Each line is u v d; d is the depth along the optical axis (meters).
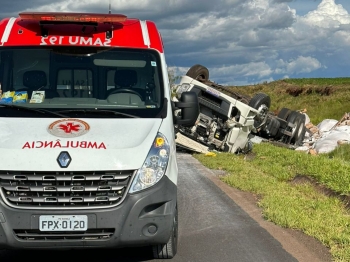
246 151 19.00
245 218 9.00
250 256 6.98
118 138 6.02
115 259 6.80
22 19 7.20
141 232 5.84
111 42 7.14
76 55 7.00
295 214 8.80
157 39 7.32
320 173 12.11
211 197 10.68
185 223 8.69
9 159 5.71
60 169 5.67
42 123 6.20
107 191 5.77
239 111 18.08
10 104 6.55
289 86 60.41
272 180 12.29
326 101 47.41
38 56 6.94
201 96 18.25
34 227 5.68
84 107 6.61
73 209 5.70
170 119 6.53
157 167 5.91
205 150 17.94
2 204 5.68
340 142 18.41
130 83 6.90
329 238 7.55
